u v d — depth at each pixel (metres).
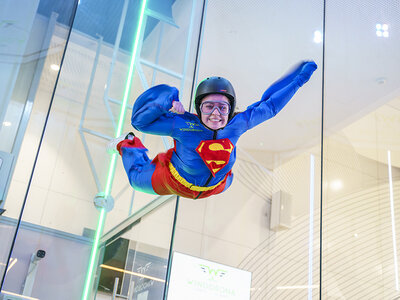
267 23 4.73
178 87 3.45
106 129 3.44
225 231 5.82
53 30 3.09
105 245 3.53
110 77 3.61
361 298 5.80
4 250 2.98
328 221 6.16
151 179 1.97
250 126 1.76
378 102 5.43
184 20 3.71
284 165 6.38
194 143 1.69
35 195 3.22
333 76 5.16
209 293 4.82
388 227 5.89
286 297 5.76
